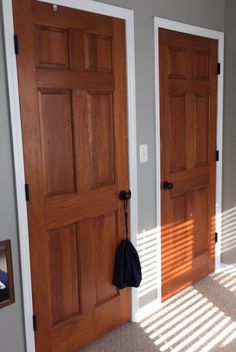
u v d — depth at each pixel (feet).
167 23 8.46
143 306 8.88
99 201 7.62
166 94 8.71
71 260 7.29
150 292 9.03
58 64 6.63
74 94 6.93
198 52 9.44
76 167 7.14
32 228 6.56
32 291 6.69
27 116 6.27
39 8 6.23
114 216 7.97
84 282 7.57
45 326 6.98
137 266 8.09
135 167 8.18
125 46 7.66
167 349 7.61
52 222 6.86
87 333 7.77
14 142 6.11
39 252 6.72
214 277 10.73
